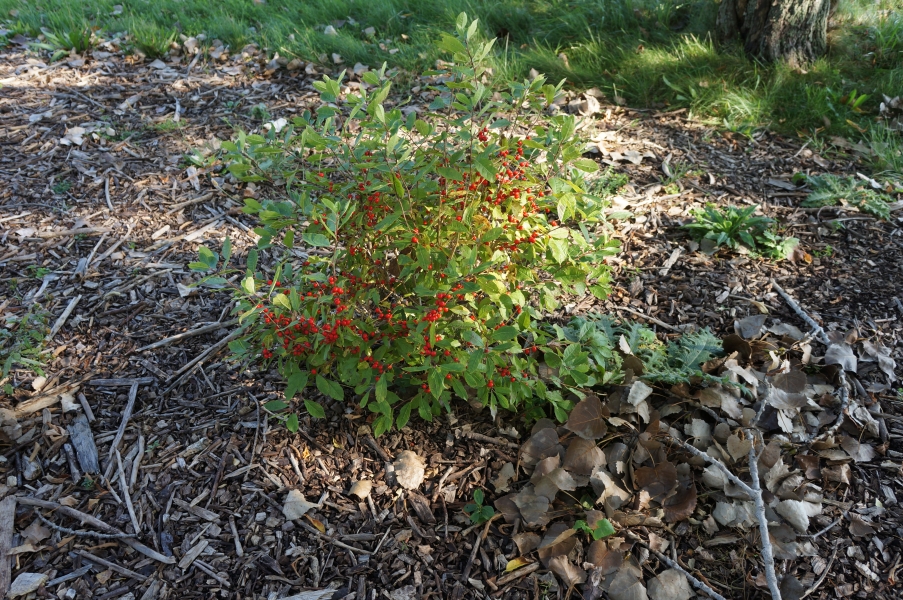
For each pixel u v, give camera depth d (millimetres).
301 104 5055
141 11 6352
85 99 5039
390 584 2383
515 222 2582
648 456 2652
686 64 5215
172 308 3379
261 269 3611
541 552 2432
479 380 2387
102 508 2559
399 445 2812
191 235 3854
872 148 4559
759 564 2439
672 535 2516
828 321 3355
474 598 2355
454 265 2281
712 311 3416
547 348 2605
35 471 2660
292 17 6281
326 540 2496
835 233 3922
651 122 4926
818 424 2867
